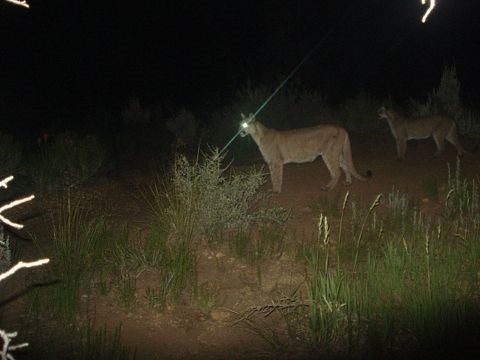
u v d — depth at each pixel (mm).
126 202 5398
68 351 2965
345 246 3936
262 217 4434
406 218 4355
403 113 8680
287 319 3189
